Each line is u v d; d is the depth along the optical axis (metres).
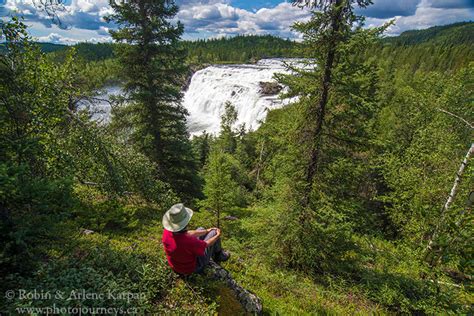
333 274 8.45
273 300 6.08
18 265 3.50
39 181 3.44
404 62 68.75
